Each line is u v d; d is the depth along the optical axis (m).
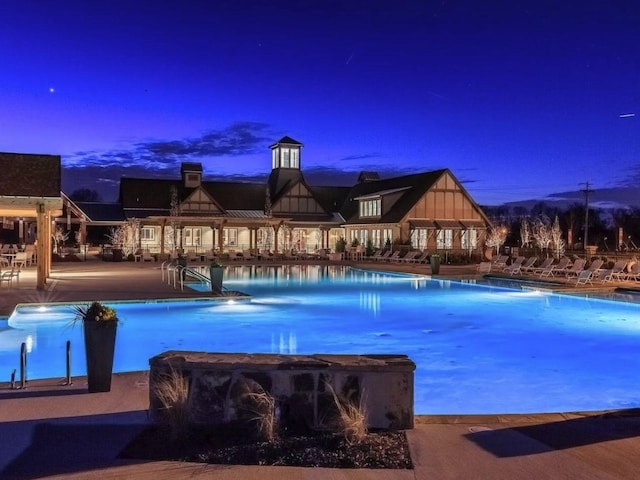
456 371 10.23
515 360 11.13
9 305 14.81
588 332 14.23
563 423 5.73
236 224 42.81
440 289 23.47
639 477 4.40
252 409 5.57
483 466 4.62
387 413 5.57
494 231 47.22
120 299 16.58
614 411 6.18
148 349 12.05
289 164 54.84
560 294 20.70
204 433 5.39
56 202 18.83
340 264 36.88
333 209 55.59
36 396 6.69
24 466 4.60
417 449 5.00
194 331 13.91
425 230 45.16
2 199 18.05
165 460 4.74
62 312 15.33
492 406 8.13
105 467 4.59
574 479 4.37
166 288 19.72
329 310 17.44
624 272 24.47
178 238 47.28
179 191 51.22
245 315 16.25
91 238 56.91
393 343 12.76
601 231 75.88
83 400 6.51
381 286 24.50
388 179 52.59
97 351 6.84
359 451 4.93
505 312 17.36
